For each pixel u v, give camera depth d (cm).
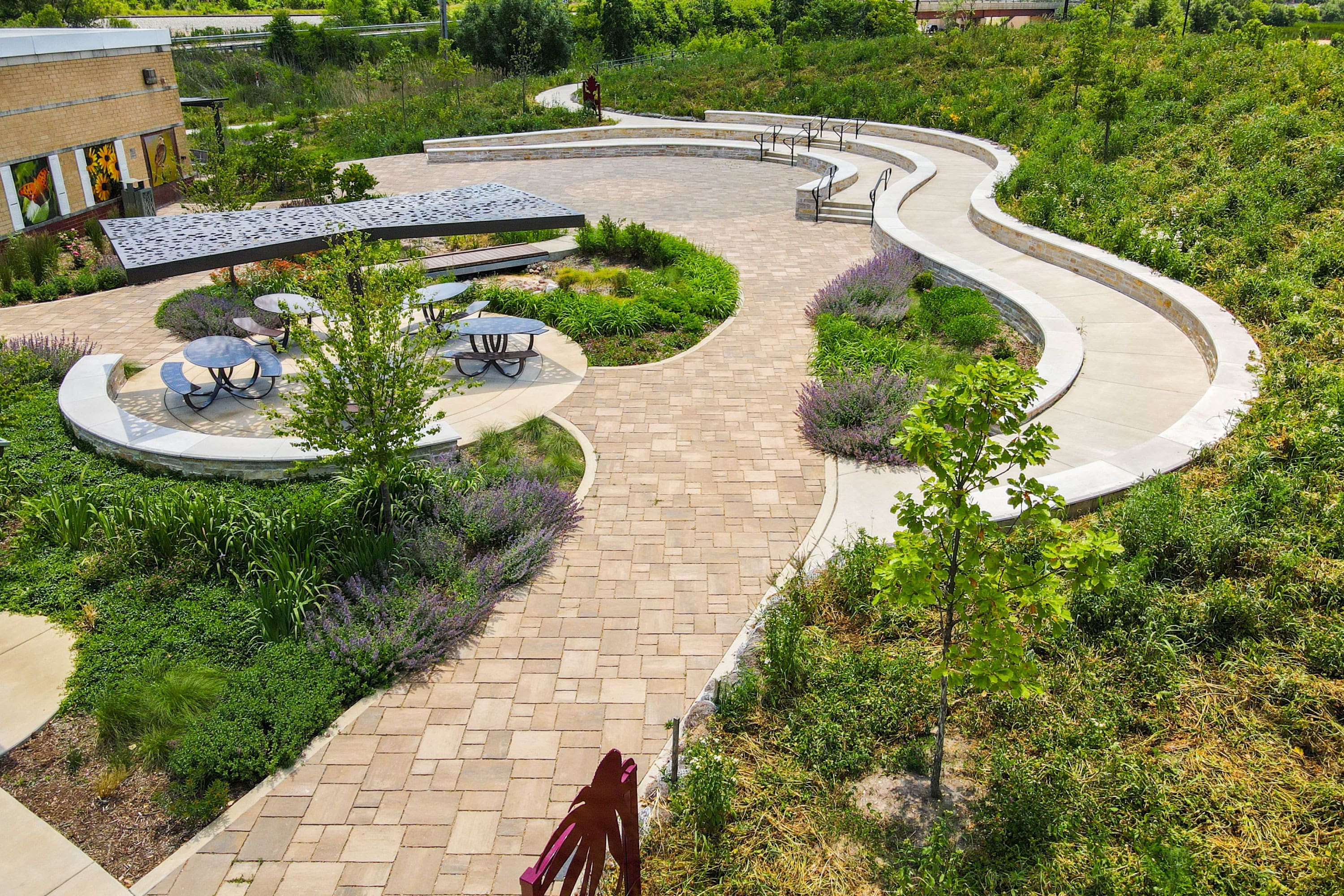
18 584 798
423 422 855
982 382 464
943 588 598
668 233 1838
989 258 1539
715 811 528
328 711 657
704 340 1348
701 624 760
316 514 840
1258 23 2403
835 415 1042
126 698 655
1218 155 1606
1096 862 471
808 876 504
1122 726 577
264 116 3400
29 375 1170
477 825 579
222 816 586
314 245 1257
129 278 1105
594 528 892
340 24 5225
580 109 3148
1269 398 912
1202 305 1176
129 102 2075
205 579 807
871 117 2798
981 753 571
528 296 1427
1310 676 591
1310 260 1179
